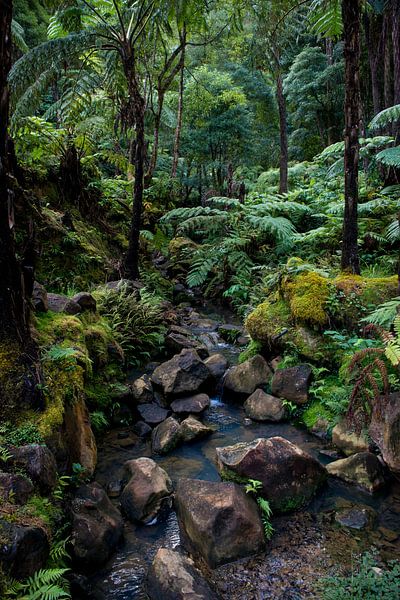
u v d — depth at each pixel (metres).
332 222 7.87
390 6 9.05
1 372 2.95
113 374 4.92
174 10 6.52
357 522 2.87
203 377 4.92
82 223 8.38
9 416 2.87
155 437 4.02
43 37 16.67
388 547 2.64
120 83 8.38
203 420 4.47
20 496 2.35
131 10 7.07
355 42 4.66
